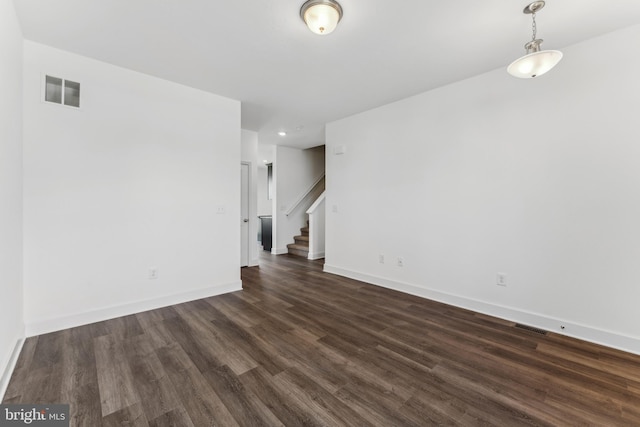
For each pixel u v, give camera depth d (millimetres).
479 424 1411
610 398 1602
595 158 2238
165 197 2992
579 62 2293
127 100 2734
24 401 1551
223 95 3389
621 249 2145
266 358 2004
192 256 3203
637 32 2064
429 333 2418
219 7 1867
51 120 2352
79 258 2496
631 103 2092
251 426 1394
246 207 5004
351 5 1834
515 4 1834
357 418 1449
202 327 2504
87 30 2129
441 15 1941
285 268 4891
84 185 2514
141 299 2850
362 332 2432
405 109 3521
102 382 1715
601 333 2219
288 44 2311
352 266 4242
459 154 3033
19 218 2105
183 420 1429
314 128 4832
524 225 2602
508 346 2189
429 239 3314
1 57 1645
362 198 4078
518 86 2615
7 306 1763
